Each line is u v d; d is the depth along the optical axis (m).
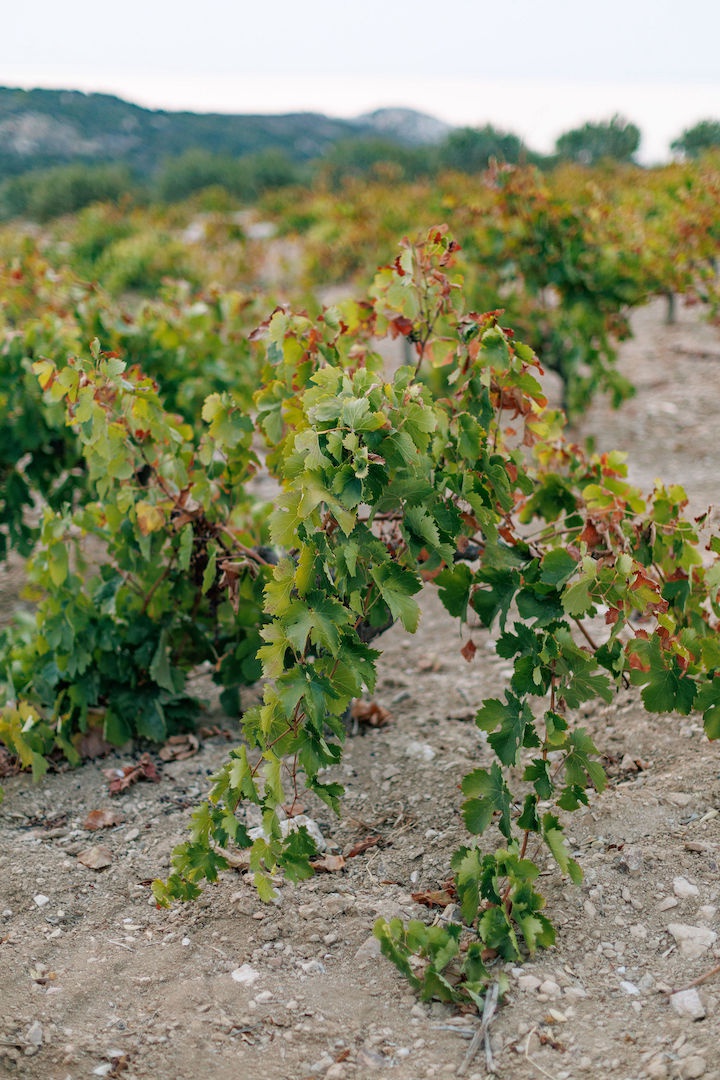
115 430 3.39
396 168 27.53
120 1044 2.26
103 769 3.63
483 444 2.94
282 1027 2.30
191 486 3.63
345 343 3.40
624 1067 2.08
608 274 7.36
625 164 20.92
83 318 5.55
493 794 2.51
